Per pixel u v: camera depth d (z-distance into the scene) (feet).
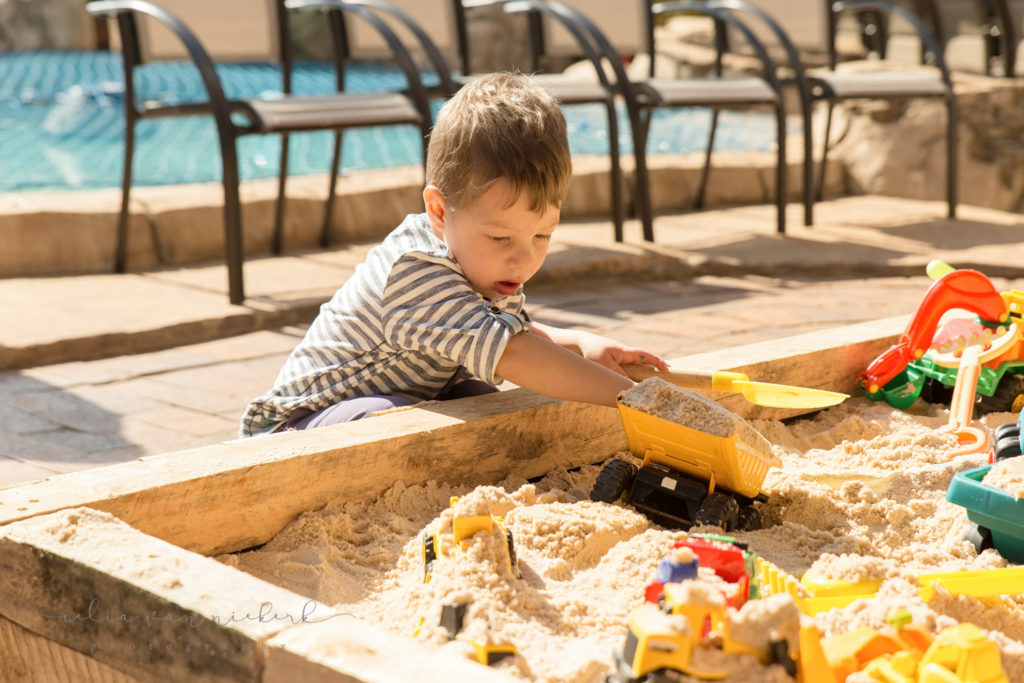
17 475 7.61
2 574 4.07
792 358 7.14
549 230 5.69
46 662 3.99
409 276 5.75
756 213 20.31
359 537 4.99
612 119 16.29
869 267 15.57
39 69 40.88
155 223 15.16
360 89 34.50
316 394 6.19
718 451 5.04
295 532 4.96
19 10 47.09
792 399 5.60
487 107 5.50
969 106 22.70
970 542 5.08
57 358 10.88
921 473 5.79
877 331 8.00
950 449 6.26
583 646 3.85
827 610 4.03
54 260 14.48
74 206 14.93
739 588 3.61
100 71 40.45
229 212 12.56
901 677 3.30
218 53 15.46
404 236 6.05
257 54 15.97
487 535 4.26
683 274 15.61
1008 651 3.75
